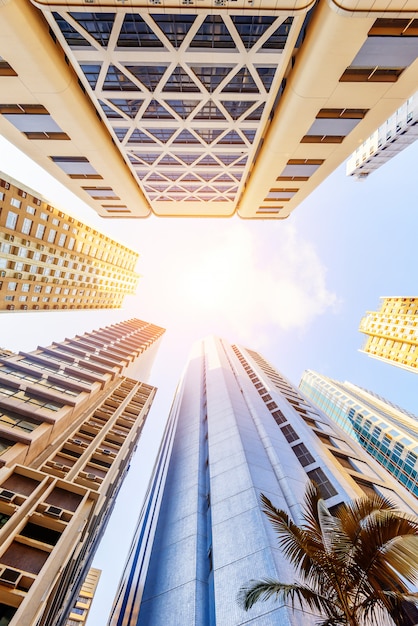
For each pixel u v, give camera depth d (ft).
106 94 73.46
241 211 142.31
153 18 55.16
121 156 105.91
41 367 143.02
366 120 76.07
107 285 302.25
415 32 54.13
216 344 300.40
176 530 86.69
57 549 63.00
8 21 53.88
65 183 114.21
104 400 158.71
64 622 93.66
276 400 154.40
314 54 58.49
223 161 103.45
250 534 66.74
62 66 67.05
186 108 78.33
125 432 139.74
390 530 32.07
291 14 53.06
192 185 121.29
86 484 93.45
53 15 55.67
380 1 48.06
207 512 88.58
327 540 36.09
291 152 89.30
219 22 56.13
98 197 126.82
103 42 60.54
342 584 33.88
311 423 149.79
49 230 186.70
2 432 89.92
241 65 65.46
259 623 49.70
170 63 65.00
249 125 84.23
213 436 121.60
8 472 77.10
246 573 58.85
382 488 100.17
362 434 261.24
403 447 211.20
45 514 70.54
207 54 62.59
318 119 75.51
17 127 82.38
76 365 169.58
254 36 58.85
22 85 67.72
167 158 101.91
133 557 115.14
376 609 46.65
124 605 85.66
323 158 93.25
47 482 79.36
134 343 285.84
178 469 121.70
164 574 74.49
